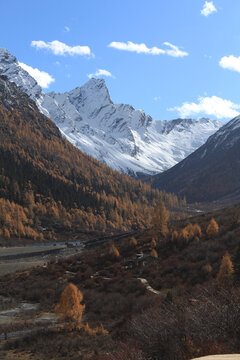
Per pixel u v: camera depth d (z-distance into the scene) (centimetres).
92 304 4919
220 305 960
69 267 8019
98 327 3681
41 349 3050
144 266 6888
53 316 4678
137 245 8838
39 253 12544
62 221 19425
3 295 6356
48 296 5994
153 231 8988
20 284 6994
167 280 5541
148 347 956
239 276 3139
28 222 17638
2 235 15288
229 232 7194
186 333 933
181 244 7769
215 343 866
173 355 891
